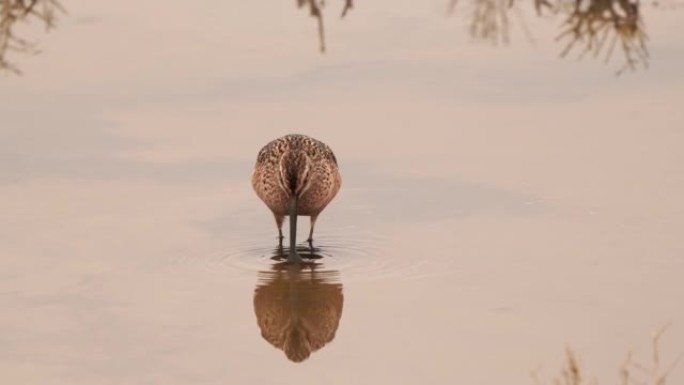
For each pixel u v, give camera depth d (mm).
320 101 22062
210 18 25234
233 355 15719
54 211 19062
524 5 24812
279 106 21922
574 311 16328
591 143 20406
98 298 17047
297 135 20031
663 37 23312
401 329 16172
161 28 24797
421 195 19562
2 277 17438
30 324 16328
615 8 24016
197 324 16484
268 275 17922
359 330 16219
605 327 15898
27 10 25016
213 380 15070
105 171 20094
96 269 17766
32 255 18016
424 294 17062
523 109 21484
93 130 21156
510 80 22422
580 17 24000
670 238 17969
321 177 19062
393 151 20594
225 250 18547
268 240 19062
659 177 19438
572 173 19719
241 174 20250
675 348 15328
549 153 20250
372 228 19000
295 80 22766
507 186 19547
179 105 22000
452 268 17688
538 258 17734
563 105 21516
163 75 22984
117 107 21891
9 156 20359
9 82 22594
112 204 19328
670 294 16609
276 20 25047
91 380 15039
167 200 19547
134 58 23578
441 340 15836
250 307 16984
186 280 17672
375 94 22219
